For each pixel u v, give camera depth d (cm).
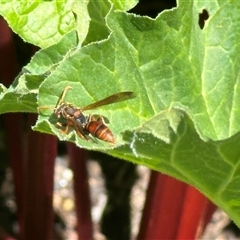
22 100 17
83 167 29
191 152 15
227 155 15
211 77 19
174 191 23
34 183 27
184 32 19
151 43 18
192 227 24
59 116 16
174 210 23
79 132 16
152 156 15
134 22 18
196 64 19
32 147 26
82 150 29
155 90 18
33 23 19
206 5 20
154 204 24
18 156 30
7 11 19
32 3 19
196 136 14
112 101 17
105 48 17
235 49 20
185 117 14
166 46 18
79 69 17
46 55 18
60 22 19
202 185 17
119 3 19
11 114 29
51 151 26
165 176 23
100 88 17
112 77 17
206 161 15
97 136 16
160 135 14
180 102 19
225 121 19
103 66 17
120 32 18
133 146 14
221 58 20
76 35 18
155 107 18
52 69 17
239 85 19
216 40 20
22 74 17
